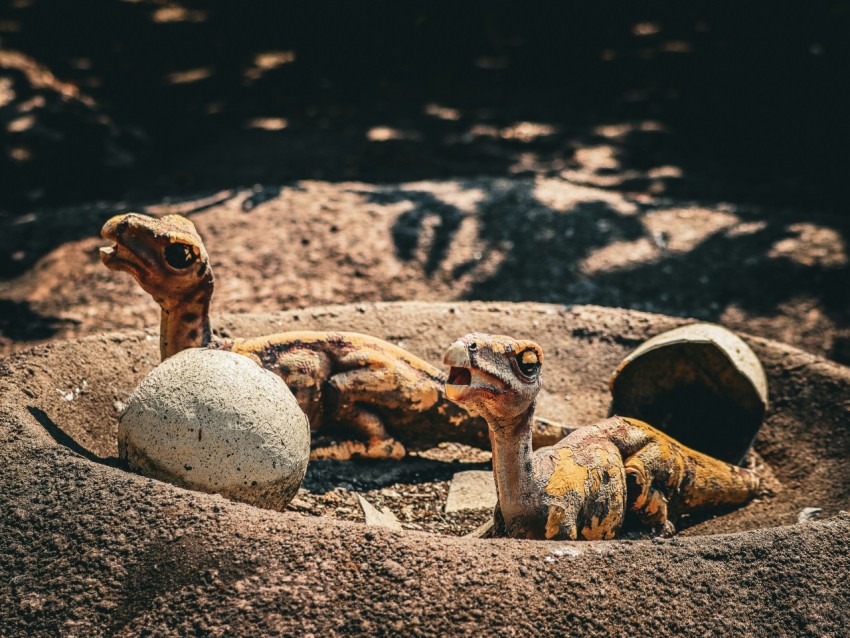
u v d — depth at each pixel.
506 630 2.14
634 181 4.58
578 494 2.32
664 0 6.23
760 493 2.53
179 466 2.27
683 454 2.44
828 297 3.23
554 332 2.82
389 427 2.54
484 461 2.58
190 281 2.41
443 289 3.21
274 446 2.29
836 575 2.21
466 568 2.17
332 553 2.17
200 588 2.15
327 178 4.56
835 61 5.59
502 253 3.34
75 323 3.09
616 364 2.79
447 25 6.09
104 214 3.51
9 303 3.15
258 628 2.13
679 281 3.27
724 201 4.38
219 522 2.19
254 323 2.71
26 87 4.65
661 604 2.17
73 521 2.19
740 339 2.63
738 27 5.93
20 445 2.27
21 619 2.14
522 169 4.71
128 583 2.16
